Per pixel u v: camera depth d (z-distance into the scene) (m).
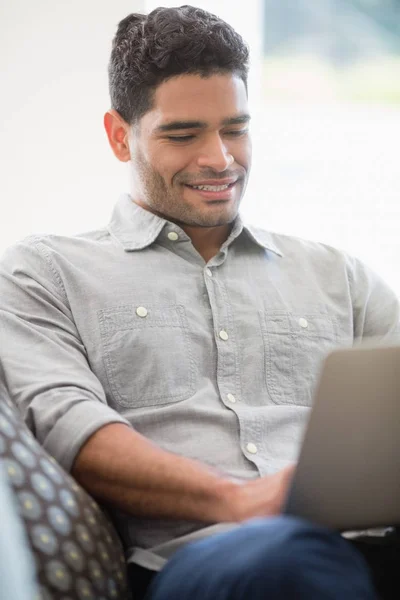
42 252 1.69
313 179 3.25
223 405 1.62
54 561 1.11
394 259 3.21
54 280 1.67
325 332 1.76
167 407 1.58
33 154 2.56
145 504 1.38
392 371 1.13
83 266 1.69
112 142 1.85
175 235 1.73
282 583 0.92
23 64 2.53
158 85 1.68
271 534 0.97
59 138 2.57
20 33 2.52
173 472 1.36
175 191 1.71
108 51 2.55
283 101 3.43
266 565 0.93
